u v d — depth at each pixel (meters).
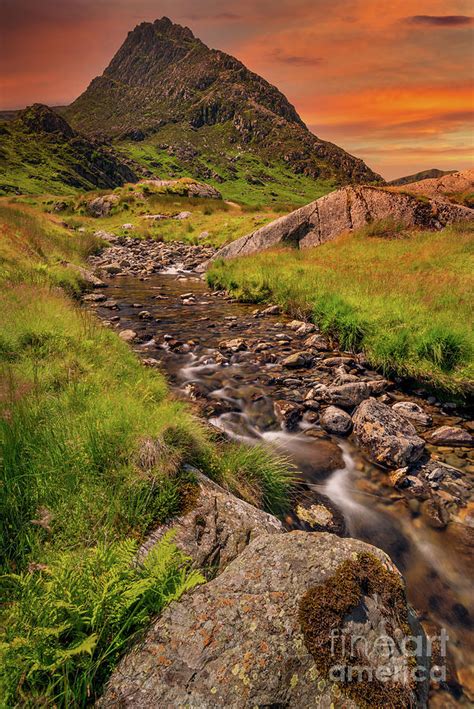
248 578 2.78
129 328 11.98
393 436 5.90
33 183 118.12
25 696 2.18
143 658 2.35
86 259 24.59
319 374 8.74
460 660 3.30
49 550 3.15
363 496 5.14
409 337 8.81
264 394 7.72
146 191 48.38
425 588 3.96
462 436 6.28
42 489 3.64
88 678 2.26
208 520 3.75
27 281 12.37
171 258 26.39
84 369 6.70
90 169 157.62
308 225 22.77
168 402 6.05
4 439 4.03
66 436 4.34
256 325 12.58
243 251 23.73
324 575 2.74
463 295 10.99
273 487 4.93
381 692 2.27
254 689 2.18
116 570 2.71
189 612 2.58
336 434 6.47
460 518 4.78
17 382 5.32
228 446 5.76
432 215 20.69
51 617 2.46
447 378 7.77
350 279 14.02
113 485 3.79
